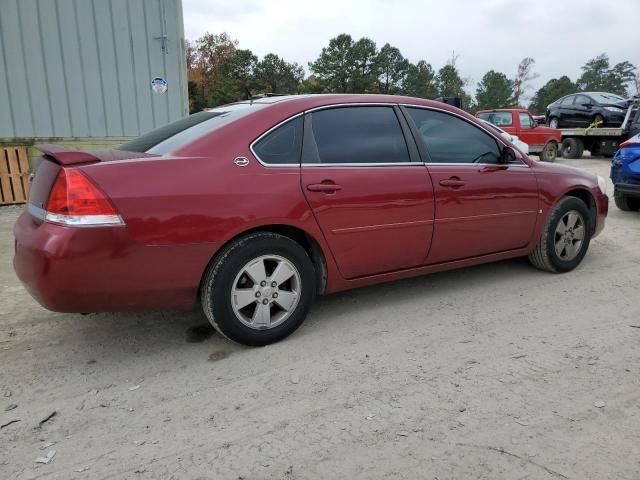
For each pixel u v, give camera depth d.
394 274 3.92
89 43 8.95
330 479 2.18
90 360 3.26
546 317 3.88
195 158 3.10
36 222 2.94
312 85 75.94
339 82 77.00
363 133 3.71
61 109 8.98
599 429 2.50
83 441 2.44
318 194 3.39
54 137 9.02
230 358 3.26
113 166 2.88
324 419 2.60
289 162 3.37
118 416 2.65
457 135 4.20
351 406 2.71
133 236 2.84
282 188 3.27
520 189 4.42
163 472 2.23
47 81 8.83
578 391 2.83
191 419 2.62
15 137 8.81
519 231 4.52
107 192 2.79
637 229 6.87
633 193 7.50
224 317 3.19
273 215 3.22
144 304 3.01
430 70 81.88
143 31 9.17
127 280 2.89
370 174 3.62
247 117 3.35
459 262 4.24
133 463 2.29
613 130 17.28
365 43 76.31
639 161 7.43
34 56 8.70
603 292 4.41
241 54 68.31
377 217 3.65
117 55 9.12
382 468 2.24
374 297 4.32
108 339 3.55
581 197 5.10
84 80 9.02
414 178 3.80
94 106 9.14
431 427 2.52
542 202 4.59
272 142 3.35
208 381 2.99
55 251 2.72
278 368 3.12
